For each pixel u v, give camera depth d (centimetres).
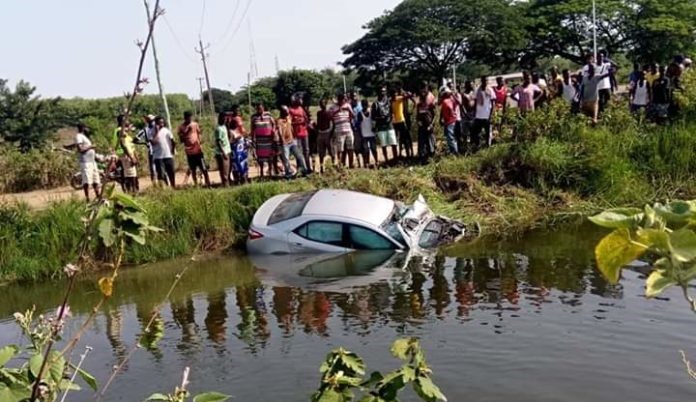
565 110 1888
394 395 296
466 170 1808
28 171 2188
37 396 273
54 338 288
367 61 6091
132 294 1268
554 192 1744
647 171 1802
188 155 1852
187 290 1262
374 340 931
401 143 2020
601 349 855
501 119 1934
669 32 5303
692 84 1944
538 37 5778
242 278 1302
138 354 945
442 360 844
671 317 948
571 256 1298
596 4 5438
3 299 1325
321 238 1408
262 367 870
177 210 1598
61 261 1450
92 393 821
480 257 1326
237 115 1912
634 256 169
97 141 1827
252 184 1741
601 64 1986
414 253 1364
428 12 5872
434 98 2044
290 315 1066
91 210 278
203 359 912
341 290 1167
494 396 744
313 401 302
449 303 1066
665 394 738
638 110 2008
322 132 1909
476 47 5738
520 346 877
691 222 170
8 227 1516
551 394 744
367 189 1703
